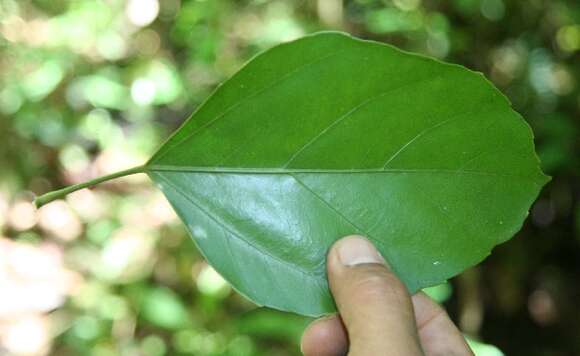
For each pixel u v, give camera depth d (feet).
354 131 0.61
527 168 0.62
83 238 1.99
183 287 1.88
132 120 2.14
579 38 1.96
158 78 1.99
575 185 1.96
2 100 2.06
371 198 0.64
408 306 0.65
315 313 0.64
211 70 2.09
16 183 2.10
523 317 2.05
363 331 0.64
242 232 0.63
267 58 0.56
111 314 1.78
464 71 0.58
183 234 1.91
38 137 2.10
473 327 1.94
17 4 2.15
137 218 1.94
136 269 1.85
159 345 1.75
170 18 2.23
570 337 2.02
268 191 0.63
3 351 1.76
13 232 2.03
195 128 0.60
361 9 2.07
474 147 0.62
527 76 1.98
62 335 1.78
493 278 2.04
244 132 0.61
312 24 2.04
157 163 0.61
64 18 2.09
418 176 0.64
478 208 0.63
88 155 2.15
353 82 0.58
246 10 2.09
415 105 0.60
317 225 0.64
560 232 2.04
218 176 0.63
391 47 0.56
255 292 0.63
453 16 2.02
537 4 1.95
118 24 2.15
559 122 1.77
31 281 1.88
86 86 2.04
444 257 0.64
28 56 2.07
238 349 1.65
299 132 0.61
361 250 0.64
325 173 0.64
